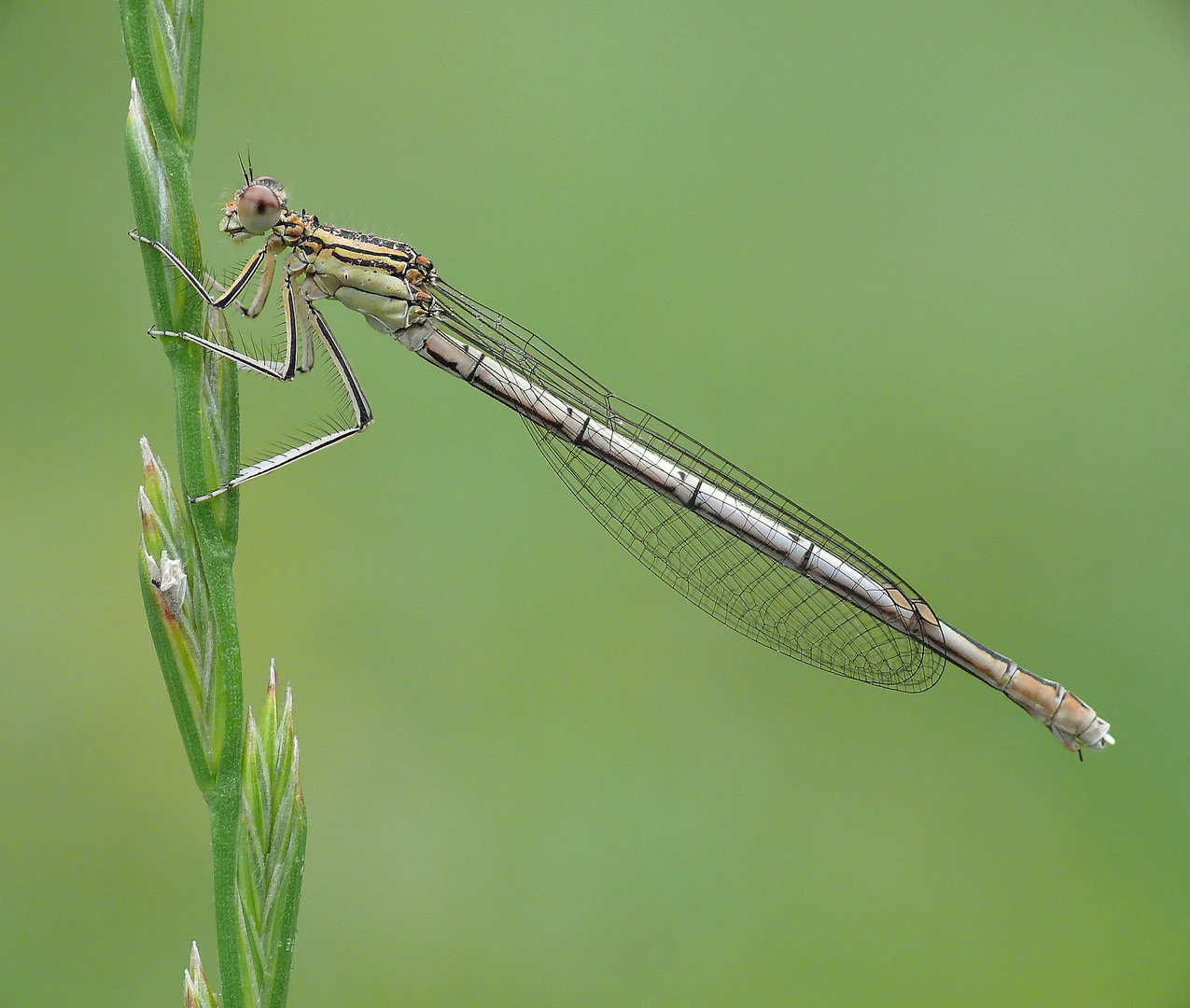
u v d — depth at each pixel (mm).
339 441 253
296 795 231
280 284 255
